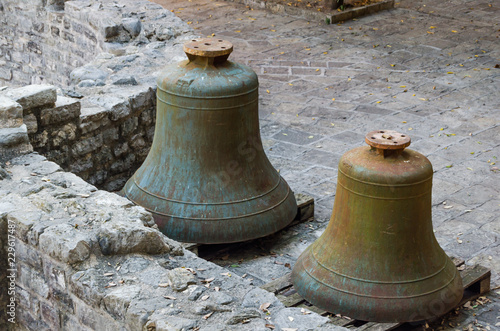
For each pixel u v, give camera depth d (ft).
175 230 18.47
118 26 29.12
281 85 32.24
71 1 33.04
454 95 30.86
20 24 37.17
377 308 15.35
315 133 27.20
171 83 18.20
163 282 13.38
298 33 40.06
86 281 13.44
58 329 14.74
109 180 22.86
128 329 12.77
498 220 20.79
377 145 15.16
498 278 17.99
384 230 15.37
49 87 20.22
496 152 25.38
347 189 15.62
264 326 12.19
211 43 18.69
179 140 18.56
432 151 25.45
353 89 31.68
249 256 19.06
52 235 14.12
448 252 19.16
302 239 19.88
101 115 21.63
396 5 45.47
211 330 12.01
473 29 40.45
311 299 16.08
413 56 36.06
